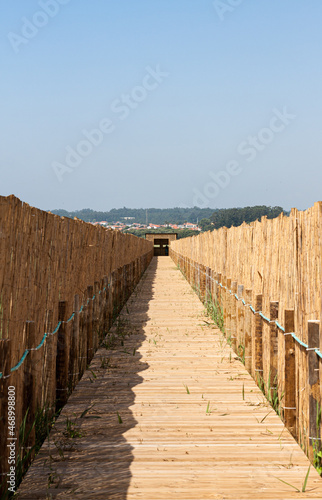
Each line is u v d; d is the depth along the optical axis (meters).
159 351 8.95
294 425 5.05
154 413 5.65
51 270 5.30
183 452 4.56
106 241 10.61
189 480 4.00
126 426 5.22
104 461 4.36
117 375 7.32
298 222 4.88
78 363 7.03
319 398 4.30
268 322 6.24
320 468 4.13
